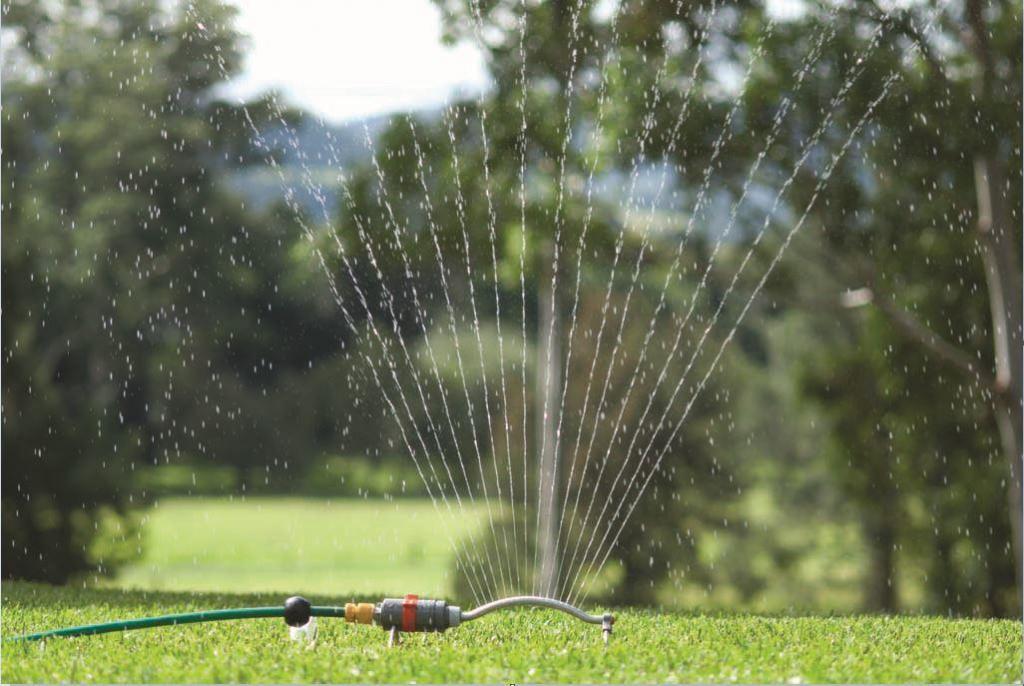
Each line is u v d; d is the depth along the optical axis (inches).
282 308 2203.5
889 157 983.0
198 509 3097.9
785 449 1875.0
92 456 1033.5
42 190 1829.5
